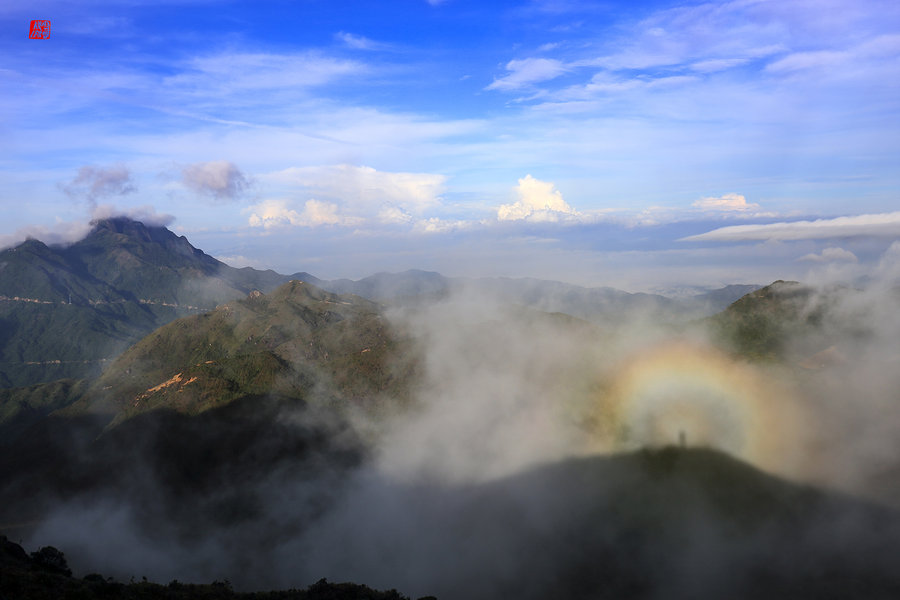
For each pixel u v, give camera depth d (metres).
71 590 48.97
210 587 62.03
